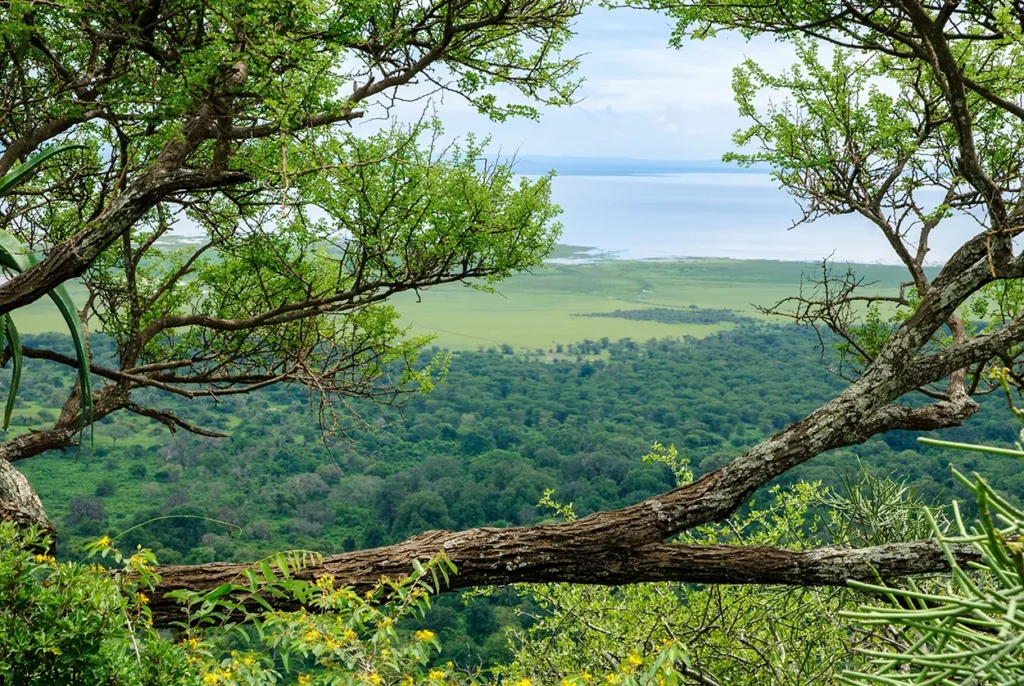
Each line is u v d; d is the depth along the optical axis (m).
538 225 5.48
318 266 6.17
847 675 1.09
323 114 4.20
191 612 3.25
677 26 4.52
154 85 4.25
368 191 5.14
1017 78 5.21
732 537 5.68
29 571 2.02
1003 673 1.07
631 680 2.43
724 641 5.19
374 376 6.26
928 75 5.45
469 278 5.62
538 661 5.46
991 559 1.04
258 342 6.24
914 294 5.56
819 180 5.96
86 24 4.23
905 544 3.50
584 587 5.62
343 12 3.98
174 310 6.36
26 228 5.84
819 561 3.54
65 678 1.94
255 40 3.82
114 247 5.99
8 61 4.99
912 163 5.69
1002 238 3.77
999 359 4.28
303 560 3.09
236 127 4.12
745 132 6.09
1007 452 0.98
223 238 5.79
